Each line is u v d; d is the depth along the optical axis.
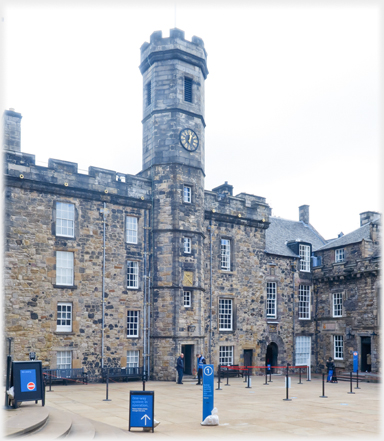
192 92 27.86
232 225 30.17
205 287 28.25
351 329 30.30
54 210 23.61
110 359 24.47
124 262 25.62
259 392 20.47
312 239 37.66
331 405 16.64
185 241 26.62
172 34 27.42
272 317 31.45
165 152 26.81
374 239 30.97
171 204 26.30
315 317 33.28
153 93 27.59
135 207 26.44
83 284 24.12
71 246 23.95
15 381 12.68
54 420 11.64
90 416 13.83
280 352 31.38
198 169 27.52
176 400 17.45
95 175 25.09
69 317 23.66
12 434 9.53
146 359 25.53
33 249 22.75
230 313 29.47
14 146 23.06
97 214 25.08
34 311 22.45
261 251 31.48
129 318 25.53
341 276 31.02
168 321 25.42
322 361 32.34
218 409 15.54
